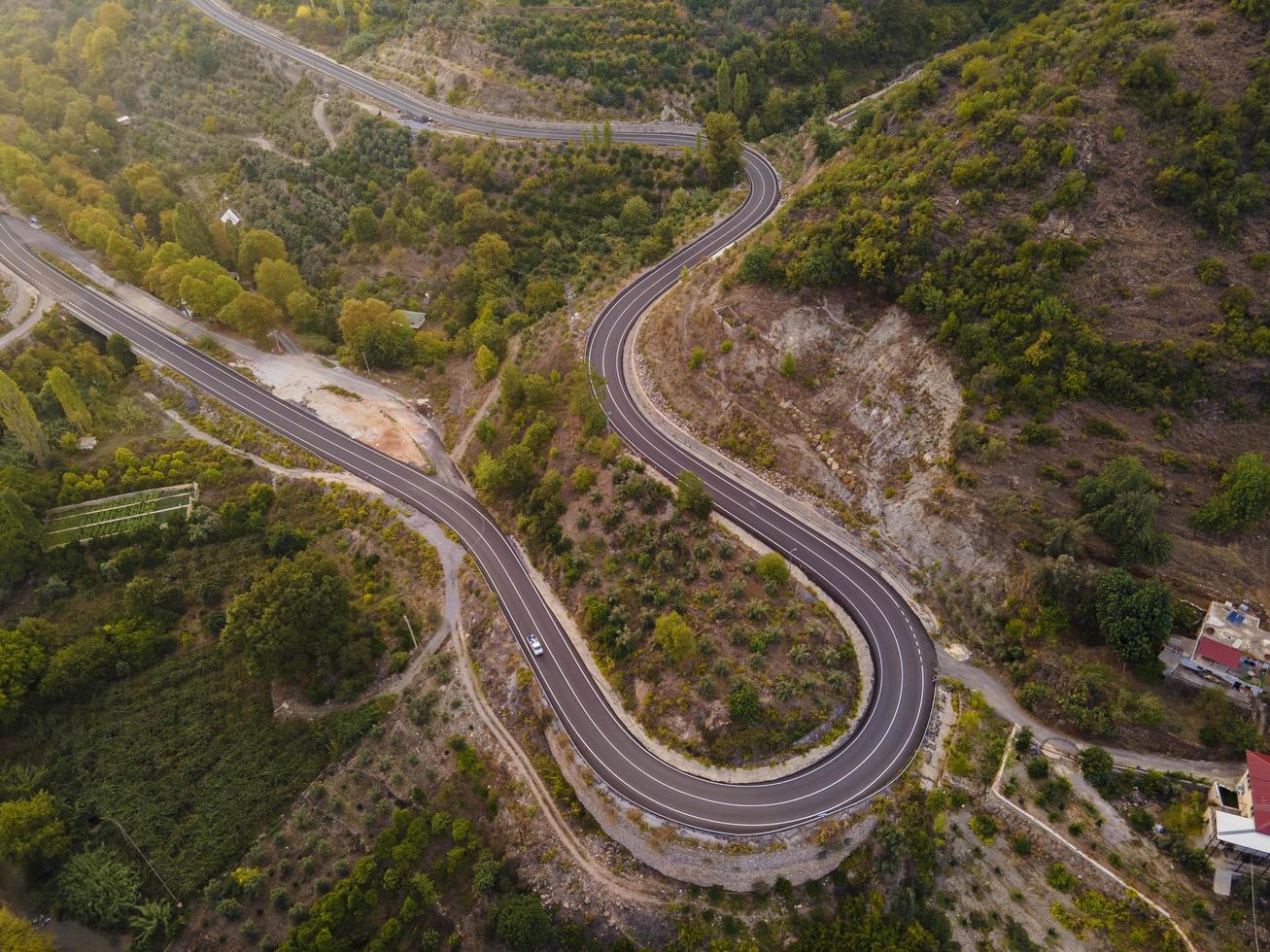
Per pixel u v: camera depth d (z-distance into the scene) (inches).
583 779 3277.6
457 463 4815.5
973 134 4178.2
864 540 3818.9
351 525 4488.2
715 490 4116.6
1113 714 3006.9
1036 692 3169.3
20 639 3809.1
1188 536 3208.7
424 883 3230.8
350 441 4931.1
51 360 5187.0
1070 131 3905.0
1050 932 2795.3
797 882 3078.2
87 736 3695.9
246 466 4746.6
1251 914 2605.8
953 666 3412.9
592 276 5743.1
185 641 4005.9
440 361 5438.0
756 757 3230.8
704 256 5521.7
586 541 4001.0
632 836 3161.9
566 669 3705.7
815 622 3533.5
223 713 3789.4
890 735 3253.0
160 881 3324.3
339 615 3875.5
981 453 3550.7
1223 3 3951.8
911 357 3956.7
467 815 3447.3
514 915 3070.9
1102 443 3435.0
